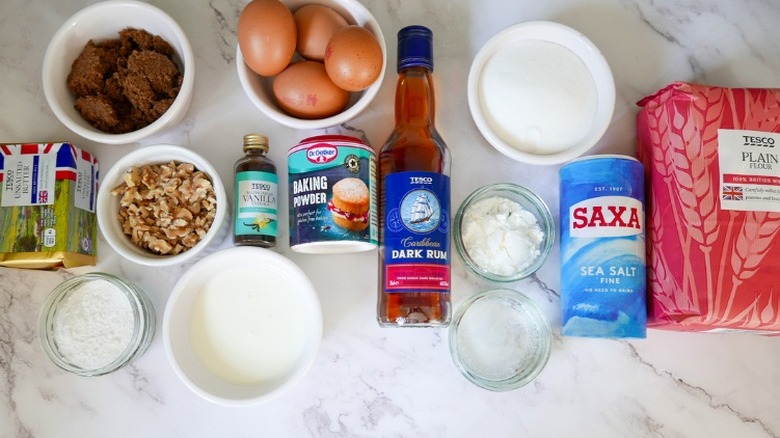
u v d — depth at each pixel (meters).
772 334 0.97
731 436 0.99
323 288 1.00
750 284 0.86
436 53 1.01
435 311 0.89
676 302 0.87
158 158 0.95
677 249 0.88
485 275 0.94
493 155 1.01
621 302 0.88
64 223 0.92
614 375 1.00
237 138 1.01
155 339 1.00
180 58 0.99
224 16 1.02
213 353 0.95
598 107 0.95
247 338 0.96
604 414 0.99
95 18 0.94
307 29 0.89
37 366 0.99
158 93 0.95
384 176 0.92
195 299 0.96
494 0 1.02
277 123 1.01
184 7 1.02
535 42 0.97
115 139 0.91
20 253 0.92
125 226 0.94
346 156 0.88
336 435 0.98
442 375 0.99
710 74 1.03
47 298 0.95
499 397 0.99
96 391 0.99
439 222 0.88
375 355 0.99
